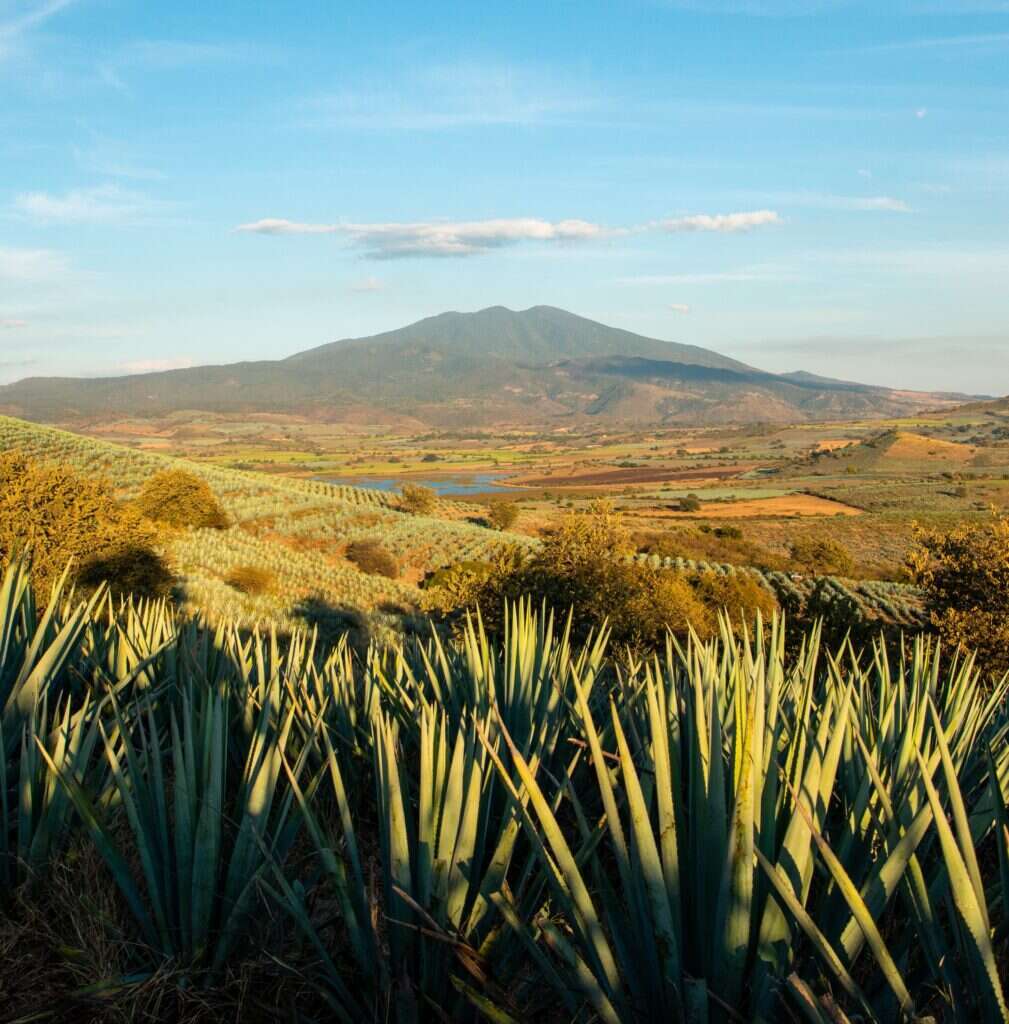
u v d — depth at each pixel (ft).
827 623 44.34
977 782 12.70
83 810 10.03
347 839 9.50
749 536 297.94
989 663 54.54
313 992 9.75
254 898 10.17
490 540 215.72
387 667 17.66
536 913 9.99
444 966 9.16
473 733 10.27
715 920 7.73
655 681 11.86
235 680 16.85
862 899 7.73
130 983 9.16
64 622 19.44
